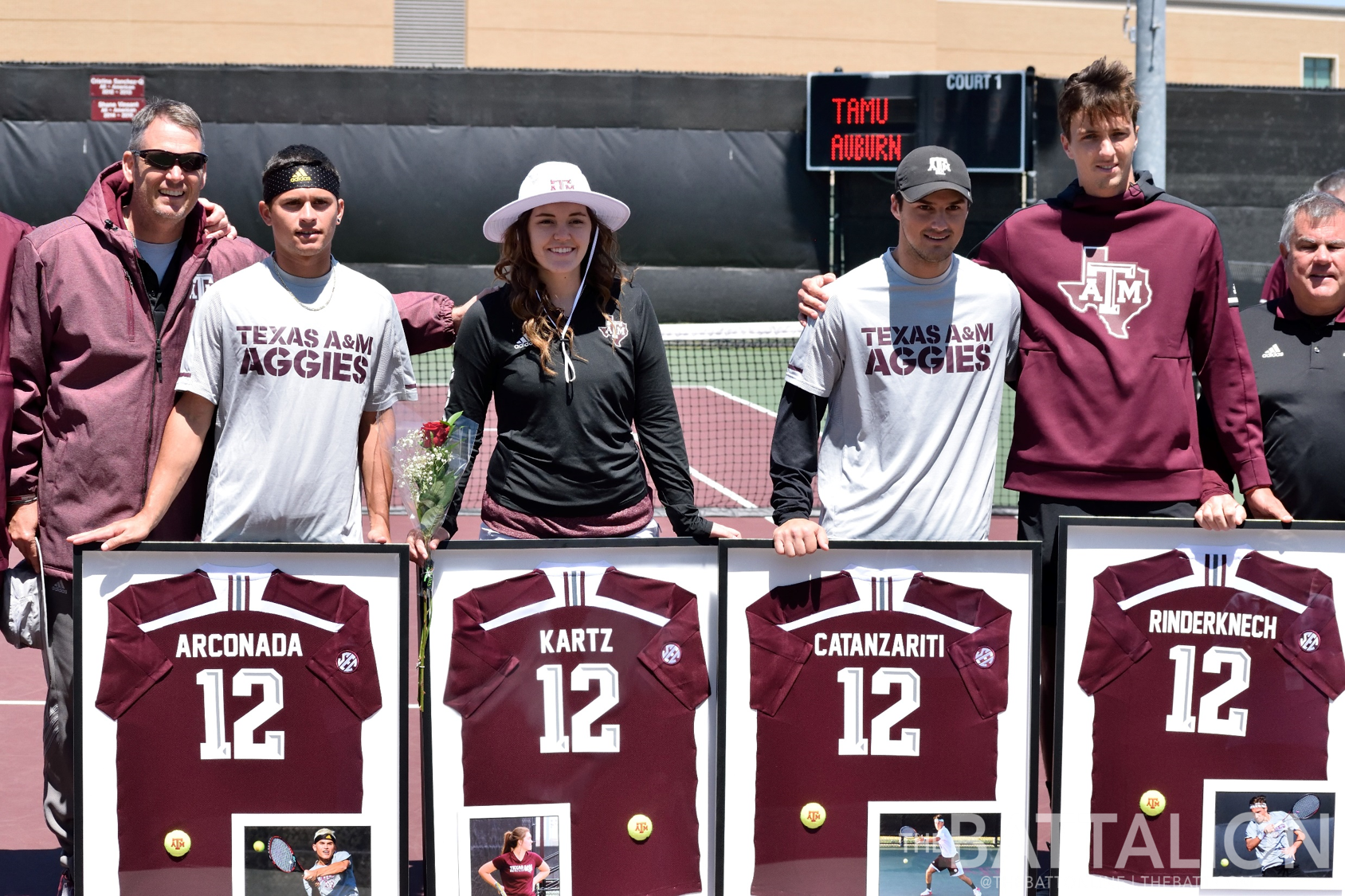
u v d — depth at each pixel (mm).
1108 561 3514
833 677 3473
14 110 17203
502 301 3545
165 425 3559
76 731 3305
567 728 3447
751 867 3471
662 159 18203
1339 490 3770
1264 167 18547
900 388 3525
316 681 3365
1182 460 3648
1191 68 30672
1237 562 3525
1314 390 3816
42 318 3500
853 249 18516
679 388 16344
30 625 3604
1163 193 3705
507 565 3424
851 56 25625
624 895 3465
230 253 3764
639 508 3648
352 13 24406
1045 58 29328
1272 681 3535
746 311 18531
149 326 3553
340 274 3459
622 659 3459
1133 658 3525
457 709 3412
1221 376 3727
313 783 3373
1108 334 3617
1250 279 18641
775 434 3666
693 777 3490
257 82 17562
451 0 24688
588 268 3555
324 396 3365
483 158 17906
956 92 18109
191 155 3490
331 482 3389
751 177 18328
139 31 23672
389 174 17844
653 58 25281
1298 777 3545
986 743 3488
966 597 3471
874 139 18172
